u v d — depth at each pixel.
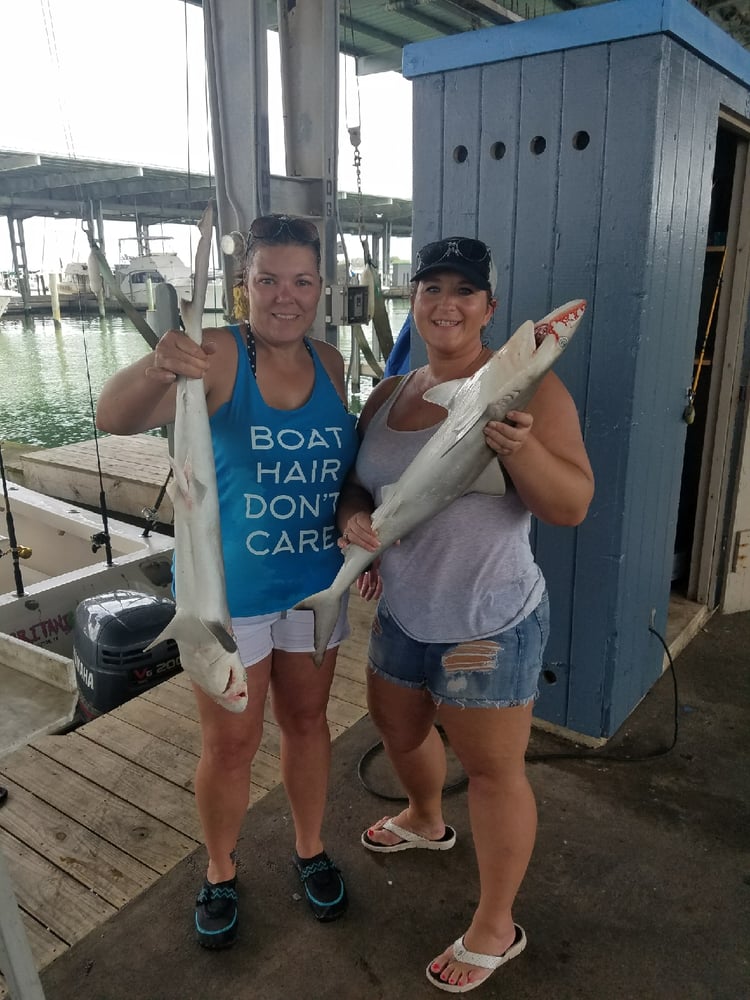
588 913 2.03
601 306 2.41
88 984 1.83
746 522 3.78
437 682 1.71
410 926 1.99
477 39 2.46
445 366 1.71
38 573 6.02
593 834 2.33
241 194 4.48
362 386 13.94
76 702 3.78
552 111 2.37
